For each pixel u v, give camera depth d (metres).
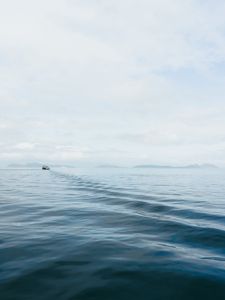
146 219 12.21
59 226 10.81
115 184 38.41
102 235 9.32
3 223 11.37
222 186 38.50
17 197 21.02
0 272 5.95
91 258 6.84
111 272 5.90
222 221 12.06
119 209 15.13
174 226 10.75
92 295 4.88
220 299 4.79
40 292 5.01
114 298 4.79
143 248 7.72
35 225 10.99
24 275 5.76
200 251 7.56
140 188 32.00
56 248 7.73
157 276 5.68
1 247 7.82
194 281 5.45
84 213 13.77
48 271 5.98
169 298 4.79
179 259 6.78
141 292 5.00
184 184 42.56
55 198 20.38
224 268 6.17
